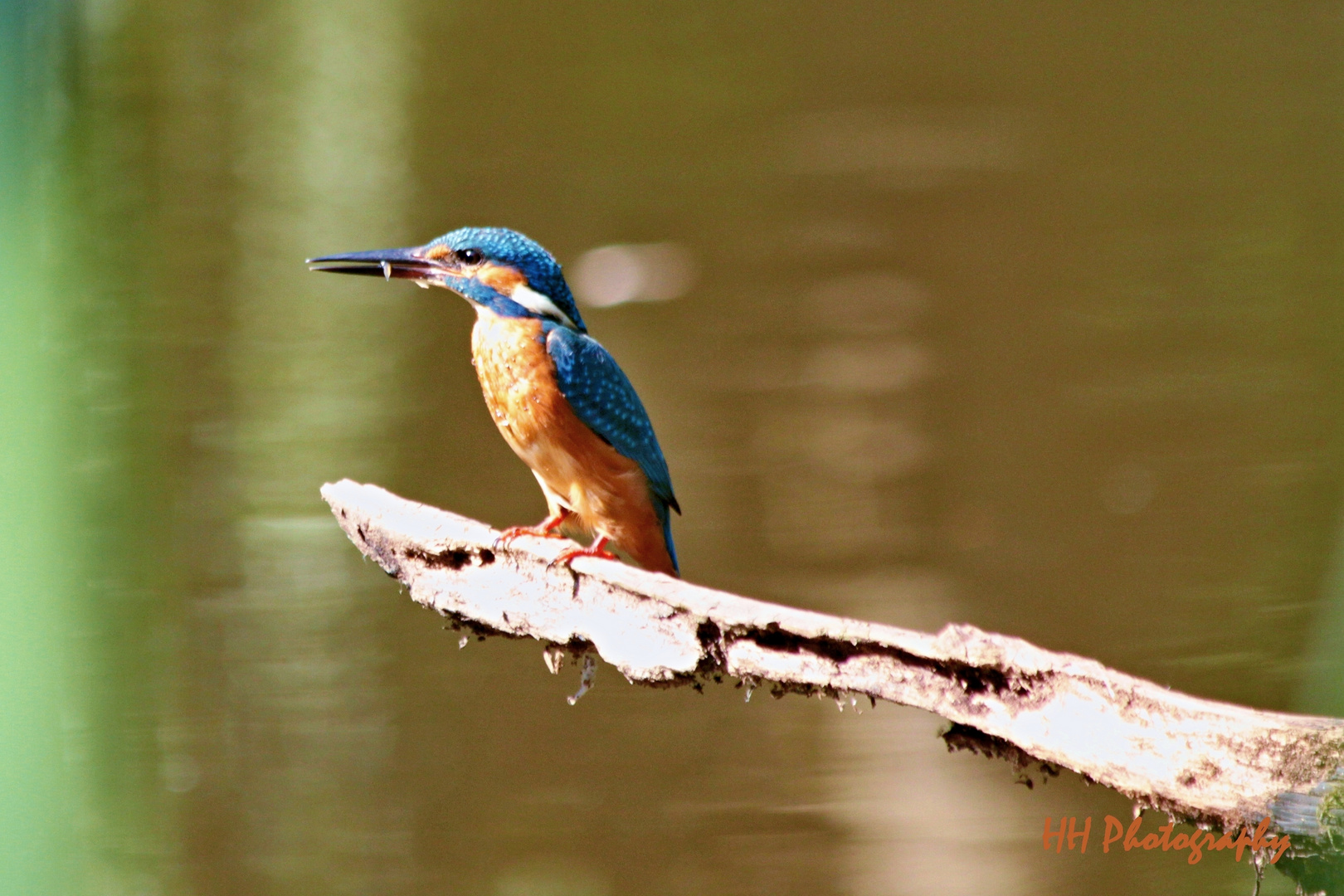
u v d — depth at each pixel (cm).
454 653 1115
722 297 1705
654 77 2369
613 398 786
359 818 946
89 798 938
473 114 2255
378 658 1089
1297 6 2634
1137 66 2397
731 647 567
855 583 1202
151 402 1352
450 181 2033
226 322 1527
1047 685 491
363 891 891
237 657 1081
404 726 1023
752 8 2617
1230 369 1555
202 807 943
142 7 2123
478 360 802
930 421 1451
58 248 1004
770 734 1029
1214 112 2227
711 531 1304
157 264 1623
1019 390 1530
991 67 2394
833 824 949
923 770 988
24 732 760
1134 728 475
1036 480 1345
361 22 2358
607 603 609
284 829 941
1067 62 2414
